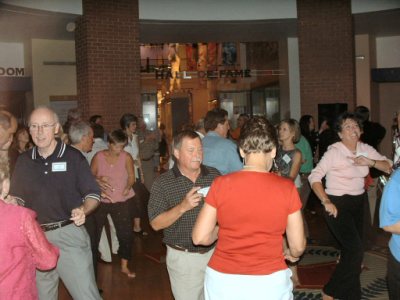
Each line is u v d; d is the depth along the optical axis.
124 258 6.39
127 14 10.91
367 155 4.86
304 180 6.43
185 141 3.56
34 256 2.77
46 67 13.68
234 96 20.30
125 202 6.26
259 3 11.89
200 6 11.63
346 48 11.85
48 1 10.00
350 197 4.77
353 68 11.92
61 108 13.91
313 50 11.94
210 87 20.67
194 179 3.66
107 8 10.67
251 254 2.67
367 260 6.78
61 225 3.87
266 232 2.67
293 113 15.34
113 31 10.76
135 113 10.98
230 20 11.81
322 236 8.23
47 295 3.90
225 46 19.86
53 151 3.91
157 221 3.45
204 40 14.36
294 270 5.75
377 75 15.29
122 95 10.86
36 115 3.84
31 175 3.86
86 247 3.99
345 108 11.73
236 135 10.20
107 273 6.59
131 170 6.25
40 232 2.78
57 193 3.86
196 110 22.06
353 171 4.77
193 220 3.58
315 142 9.99
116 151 6.19
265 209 2.66
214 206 2.75
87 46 10.51
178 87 20.56
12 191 3.85
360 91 15.27
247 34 13.82
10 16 10.36
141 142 9.84
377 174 6.42
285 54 15.23
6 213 2.63
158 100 21.89
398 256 3.19
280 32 13.89
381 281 5.94
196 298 3.69
